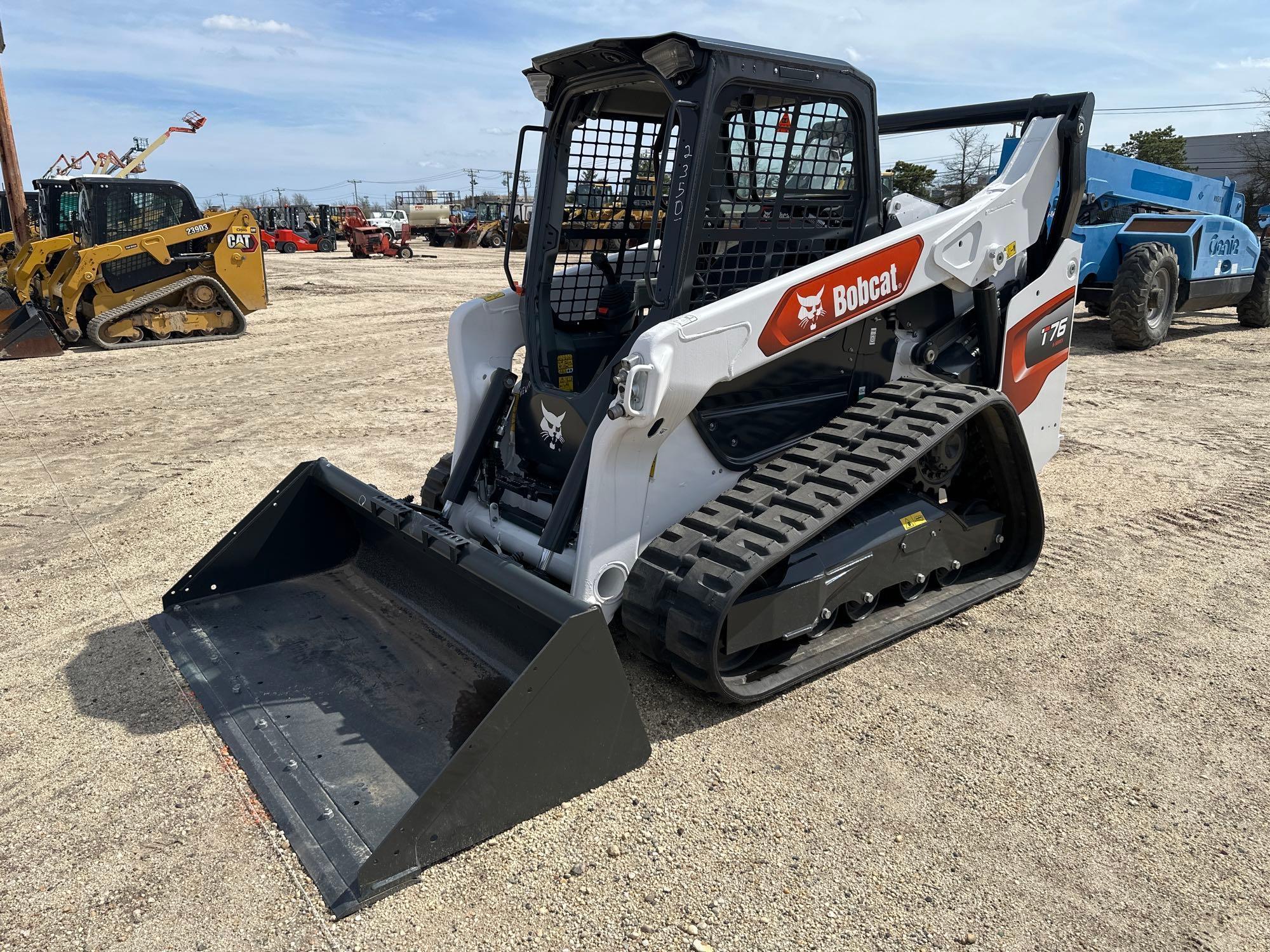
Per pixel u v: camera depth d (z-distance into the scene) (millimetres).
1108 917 2234
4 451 6637
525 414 3684
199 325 12023
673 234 3090
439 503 3990
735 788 2727
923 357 3959
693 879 2354
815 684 3326
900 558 3600
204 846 2463
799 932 2182
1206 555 4488
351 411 7766
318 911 2232
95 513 5242
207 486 5695
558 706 2549
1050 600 4016
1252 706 3164
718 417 3361
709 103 2967
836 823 2572
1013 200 4027
